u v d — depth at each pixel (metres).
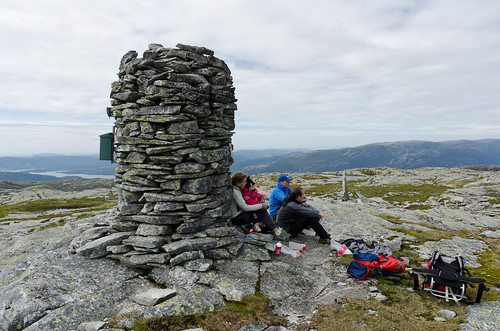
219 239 4.25
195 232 4.28
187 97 4.18
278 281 3.92
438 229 7.31
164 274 3.80
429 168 53.31
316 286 3.96
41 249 4.93
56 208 23.39
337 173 52.56
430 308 3.56
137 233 4.18
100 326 3.01
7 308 3.20
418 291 3.93
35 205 24.30
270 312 3.40
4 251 5.97
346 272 4.34
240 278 3.86
